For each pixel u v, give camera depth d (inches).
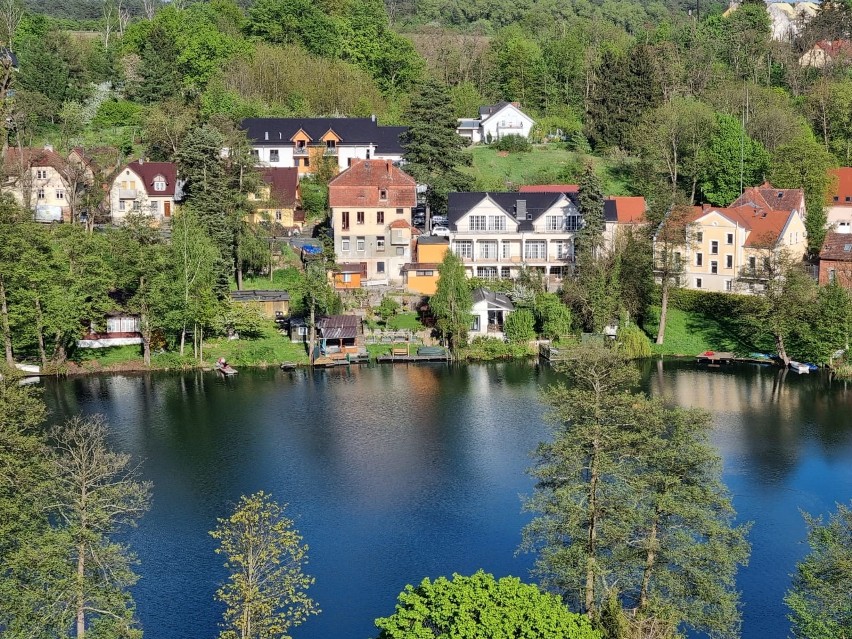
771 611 2461.9
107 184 5905.5
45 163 5851.4
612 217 5610.2
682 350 4840.1
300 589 2564.0
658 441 2249.0
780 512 3006.9
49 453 2701.8
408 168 5733.3
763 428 3732.8
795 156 5935.0
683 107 6776.6
